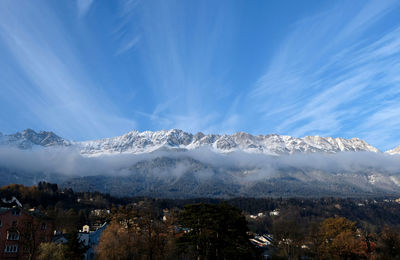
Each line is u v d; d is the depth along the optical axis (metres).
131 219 66.88
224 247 55.31
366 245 76.56
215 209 57.94
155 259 62.78
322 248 78.50
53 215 87.38
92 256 80.12
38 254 64.69
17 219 68.81
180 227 67.31
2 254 65.69
